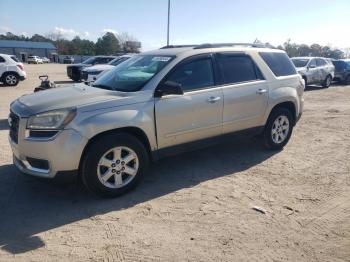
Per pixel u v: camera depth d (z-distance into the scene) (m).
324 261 3.13
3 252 3.25
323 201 4.30
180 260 3.13
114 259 3.15
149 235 3.53
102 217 3.89
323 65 18.97
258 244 3.38
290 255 3.21
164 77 4.62
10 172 5.18
